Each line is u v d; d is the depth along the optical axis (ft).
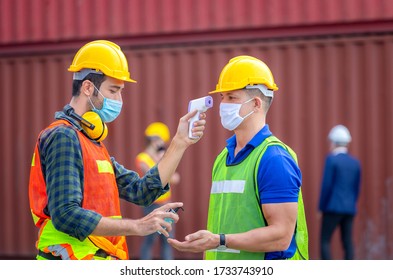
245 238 11.80
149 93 30.63
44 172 11.85
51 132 11.78
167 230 11.73
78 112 12.22
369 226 28.78
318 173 29.19
